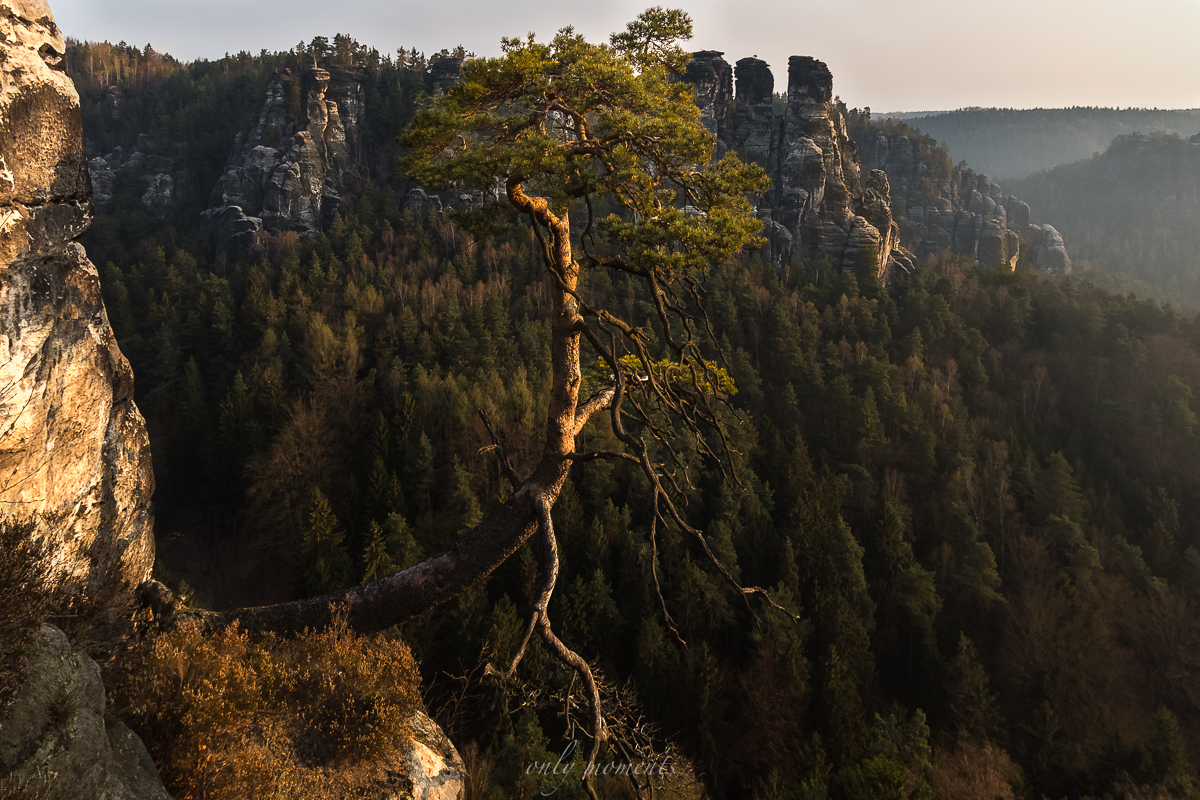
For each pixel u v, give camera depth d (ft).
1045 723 116.88
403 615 29.32
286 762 21.29
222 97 516.73
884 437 205.57
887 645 150.61
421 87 478.18
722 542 138.72
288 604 29.35
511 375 212.64
